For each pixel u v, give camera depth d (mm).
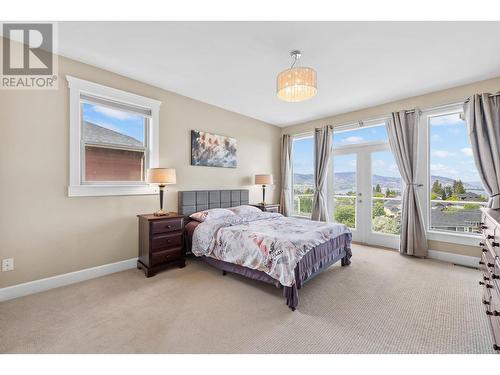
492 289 1578
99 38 2191
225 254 2656
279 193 5402
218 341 1619
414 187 3488
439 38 2150
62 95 2498
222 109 4188
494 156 2846
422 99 3516
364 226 4309
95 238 2740
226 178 4273
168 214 3078
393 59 2520
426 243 3438
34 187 2338
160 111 3320
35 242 2346
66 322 1825
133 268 3023
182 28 2039
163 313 1969
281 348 1553
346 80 3029
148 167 3238
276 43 2242
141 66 2709
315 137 4758
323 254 2570
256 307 2082
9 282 2205
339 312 2006
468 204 3234
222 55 2461
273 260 2199
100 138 2846
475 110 2963
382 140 4090
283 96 2266
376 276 2785
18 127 2252
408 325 1809
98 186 2736
